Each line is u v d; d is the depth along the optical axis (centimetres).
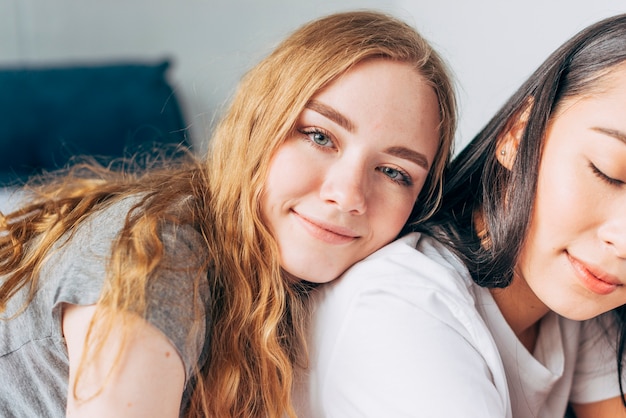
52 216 90
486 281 80
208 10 268
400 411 69
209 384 78
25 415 83
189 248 75
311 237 77
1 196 178
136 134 221
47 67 234
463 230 85
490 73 155
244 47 271
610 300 73
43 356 76
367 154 75
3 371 81
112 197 90
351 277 79
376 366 72
